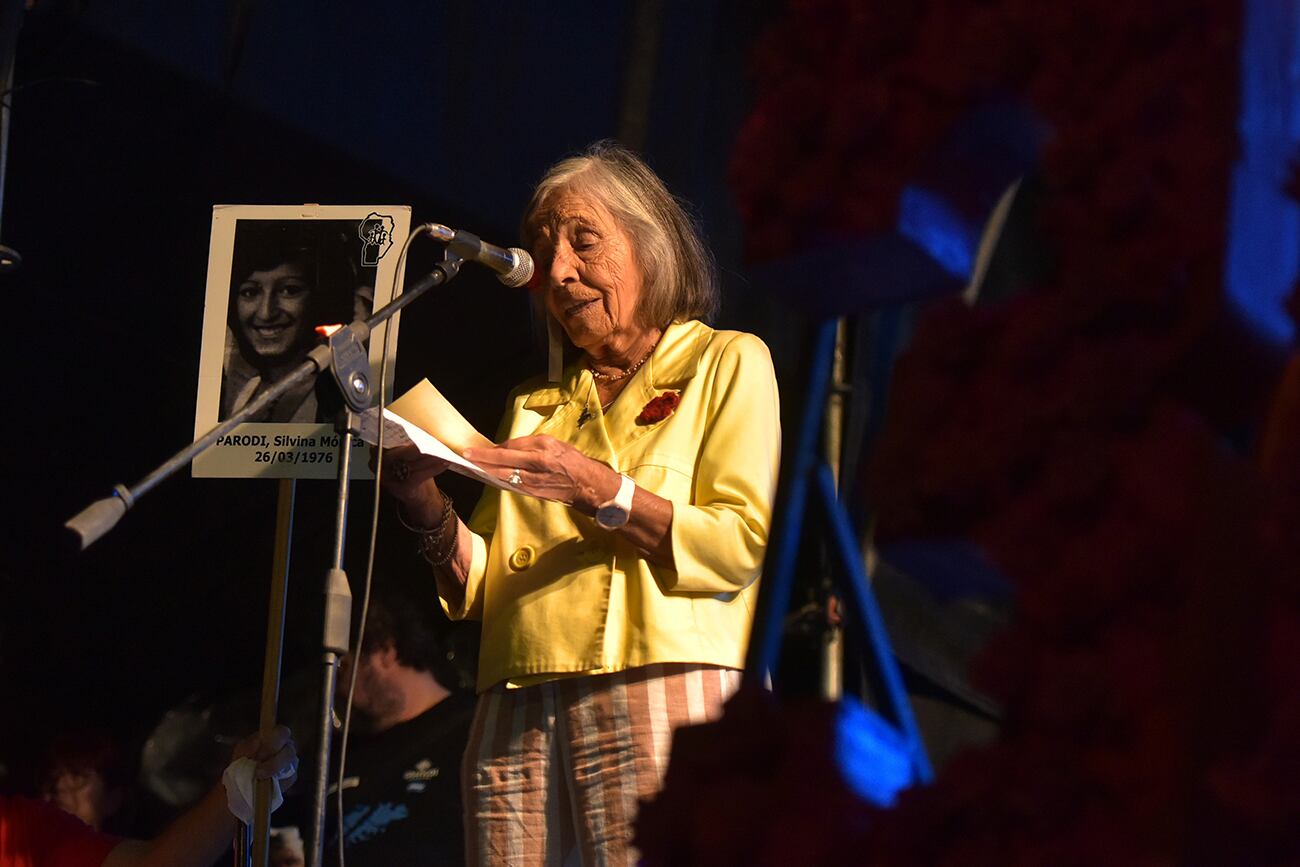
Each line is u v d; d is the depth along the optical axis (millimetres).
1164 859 2002
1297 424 2086
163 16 8055
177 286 8125
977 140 2508
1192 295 2203
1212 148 2174
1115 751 2078
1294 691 1989
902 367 2461
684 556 4293
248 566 7941
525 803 4309
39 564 8070
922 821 2188
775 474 4555
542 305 5098
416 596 7430
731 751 2377
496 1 7594
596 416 4750
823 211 2498
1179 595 2084
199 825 4992
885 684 2604
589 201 4879
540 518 4617
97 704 7906
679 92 7152
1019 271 5680
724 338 4789
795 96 2537
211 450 4762
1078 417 2203
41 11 7191
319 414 4754
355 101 7797
